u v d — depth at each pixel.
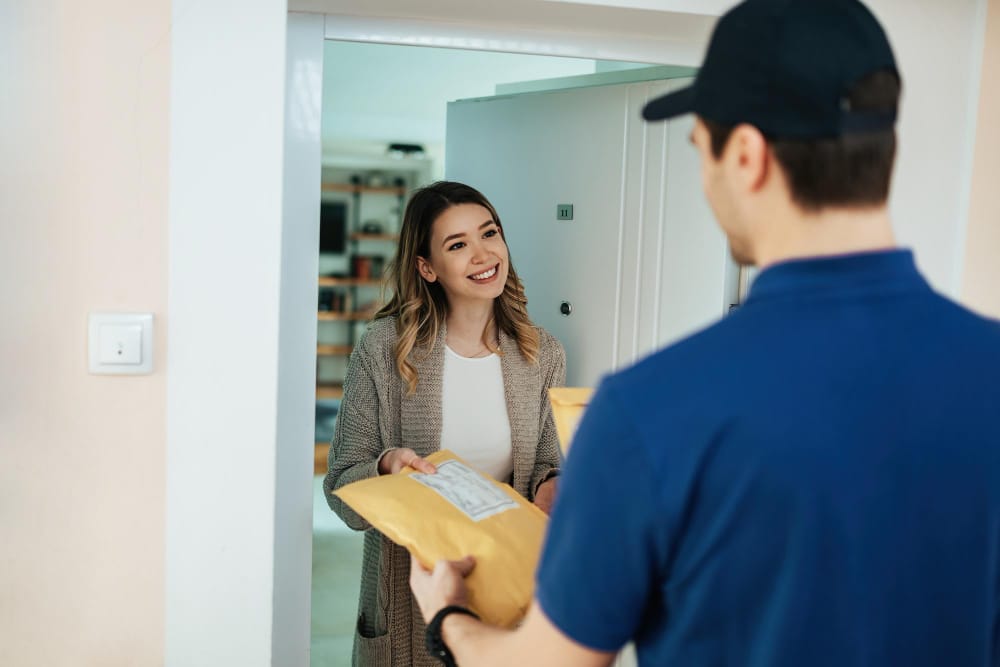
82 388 1.32
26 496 1.32
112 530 1.34
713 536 0.64
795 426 0.62
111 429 1.33
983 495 0.64
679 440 0.64
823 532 0.62
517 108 2.33
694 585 0.67
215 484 1.36
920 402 0.64
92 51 1.28
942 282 1.72
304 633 1.69
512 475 1.81
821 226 0.67
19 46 1.27
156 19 1.29
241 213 1.33
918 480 0.63
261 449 1.36
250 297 1.34
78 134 1.29
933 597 0.65
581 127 2.21
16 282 1.29
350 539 3.76
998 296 1.73
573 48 1.67
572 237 2.24
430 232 1.73
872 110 0.65
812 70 0.64
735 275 2.06
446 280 1.73
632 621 0.70
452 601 1.03
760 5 0.68
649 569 0.68
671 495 0.64
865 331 0.65
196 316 1.33
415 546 1.17
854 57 0.65
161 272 1.32
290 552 1.68
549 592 0.71
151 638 1.37
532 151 2.30
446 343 1.79
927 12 1.65
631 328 2.15
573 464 0.69
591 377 2.22
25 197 1.28
